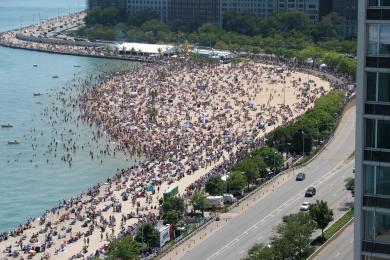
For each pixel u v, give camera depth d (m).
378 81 114.56
